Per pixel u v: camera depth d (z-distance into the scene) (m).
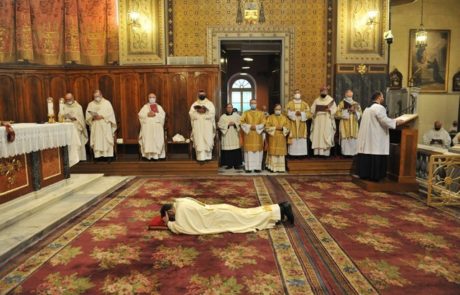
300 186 7.17
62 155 6.50
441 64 12.95
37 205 5.23
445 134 10.71
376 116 6.53
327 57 9.88
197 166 8.61
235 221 4.63
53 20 9.66
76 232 4.61
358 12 9.49
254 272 3.47
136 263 3.70
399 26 12.74
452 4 12.76
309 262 3.69
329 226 4.77
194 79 8.91
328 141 8.82
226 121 9.05
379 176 6.77
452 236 4.39
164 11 9.56
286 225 4.84
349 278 3.34
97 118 8.48
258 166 8.83
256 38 9.95
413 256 3.82
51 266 3.63
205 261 3.73
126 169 8.62
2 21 9.49
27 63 9.66
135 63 9.64
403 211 5.42
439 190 5.82
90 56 9.73
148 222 5.00
